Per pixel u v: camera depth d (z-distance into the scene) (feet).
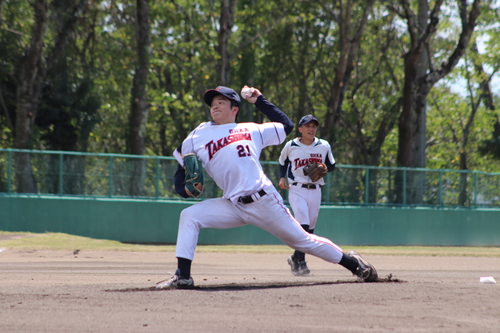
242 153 45.65
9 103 213.87
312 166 70.18
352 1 225.35
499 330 30.68
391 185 177.88
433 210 181.47
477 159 351.05
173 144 319.47
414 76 219.82
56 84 211.20
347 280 56.34
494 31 274.36
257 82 273.33
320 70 279.08
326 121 232.32
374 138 321.93
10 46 202.28
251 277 67.56
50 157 154.71
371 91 296.30
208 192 162.20
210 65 234.58
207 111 256.52
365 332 29.58
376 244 173.99
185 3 236.02
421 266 92.22
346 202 172.45
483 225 188.14
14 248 110.83
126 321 32.01
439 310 35.76
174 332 29.50
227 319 32.60
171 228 159.74
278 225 47.06
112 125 272.10
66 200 154.10
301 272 70.44
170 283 46.37
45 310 35.06
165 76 301.84
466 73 307.37
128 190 159.02
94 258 98.37
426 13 229.45
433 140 375.45
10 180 151.94
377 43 284.20
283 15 239.91
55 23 198.29
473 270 85.25
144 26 203.31
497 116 331.77
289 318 32.99
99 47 239.30
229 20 221.05
